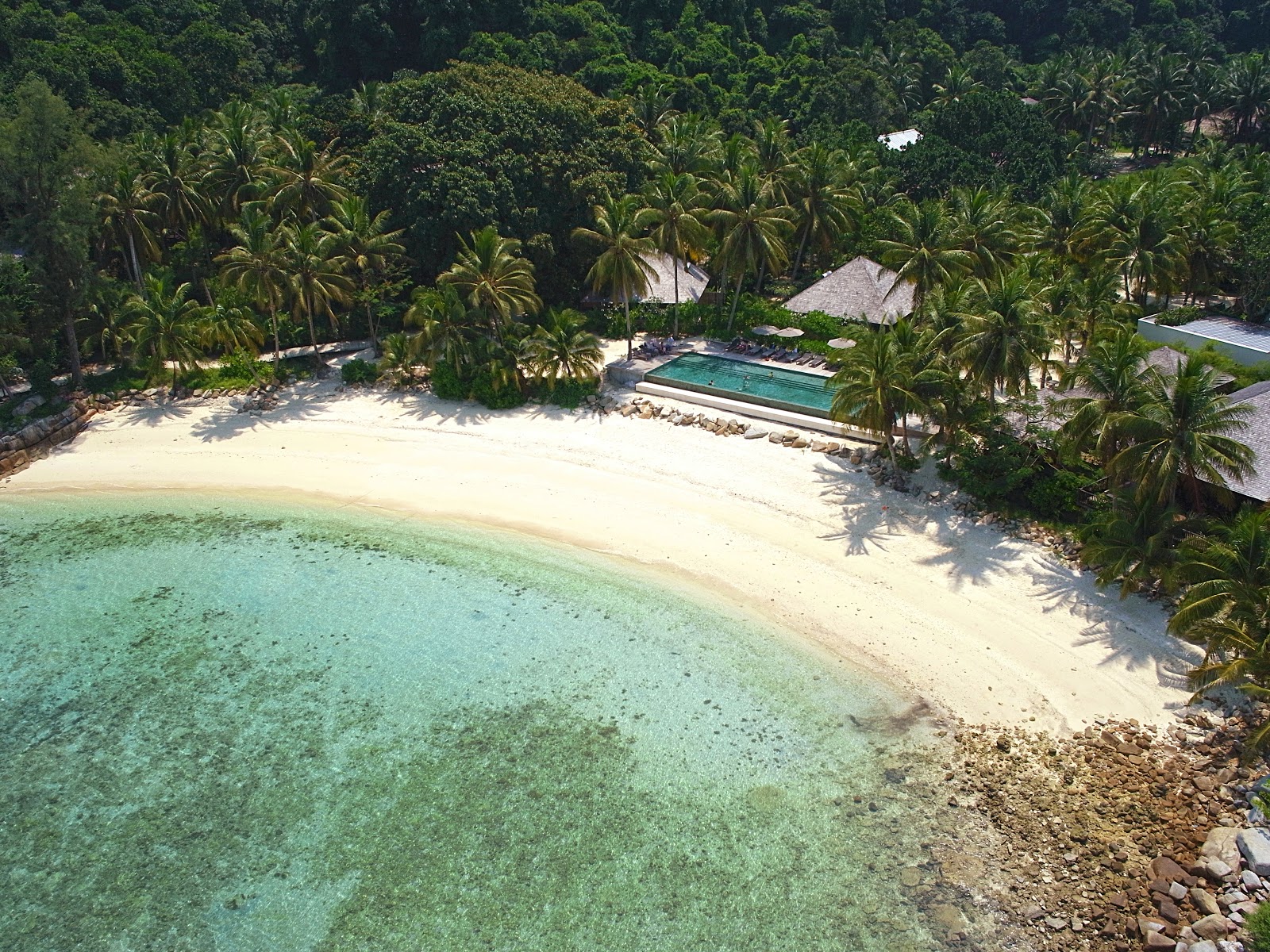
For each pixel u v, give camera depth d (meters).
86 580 41.06
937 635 35.72
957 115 96.00
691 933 25.08
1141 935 24.23
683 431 51.91
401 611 38.53
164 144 64.38
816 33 116.69
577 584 39.88
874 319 61.72
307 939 25.31
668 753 30.92
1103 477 40.94
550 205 64.69
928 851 27.12
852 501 44.50
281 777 30.47
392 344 58.81
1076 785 28.83
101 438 53.38
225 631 37.62
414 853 27.69
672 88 95.69
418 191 61.84
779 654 35.31
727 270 62.19
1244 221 66.19
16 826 28.91
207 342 59.00
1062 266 67.12
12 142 51.28
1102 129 114.38
